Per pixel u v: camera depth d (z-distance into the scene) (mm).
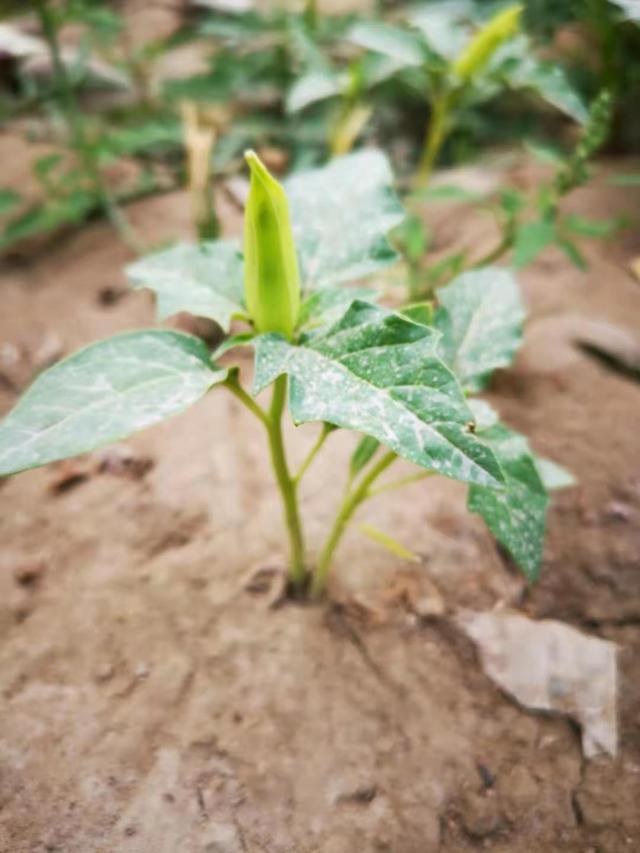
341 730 196
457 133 477
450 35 304
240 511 252
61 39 550
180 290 165
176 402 135
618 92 412
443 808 183
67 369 138
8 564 237
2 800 180
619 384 302
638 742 197
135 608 224
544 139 486
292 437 283
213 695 202
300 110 455
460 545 242
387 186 182
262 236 138
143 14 610
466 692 206
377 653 213
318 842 175
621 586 233
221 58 460
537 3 410
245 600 225
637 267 336
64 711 198
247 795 182
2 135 465
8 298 348
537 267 363
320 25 449
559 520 251
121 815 178
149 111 476
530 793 186
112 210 373
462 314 187
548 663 210
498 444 173
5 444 124
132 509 254
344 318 138
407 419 120
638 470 266
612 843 178
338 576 231
